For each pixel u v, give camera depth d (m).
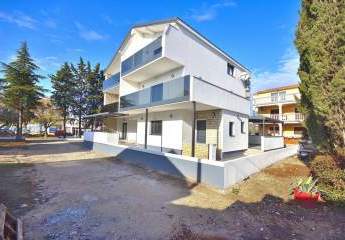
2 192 8.41
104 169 13.32
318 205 8.30
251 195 9.31
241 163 11.40
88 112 47.12
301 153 19.22
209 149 15.55
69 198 8.02
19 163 14.54
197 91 14.09
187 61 17.16
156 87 16.94
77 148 24.66
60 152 20.97
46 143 30.09
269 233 6.07
